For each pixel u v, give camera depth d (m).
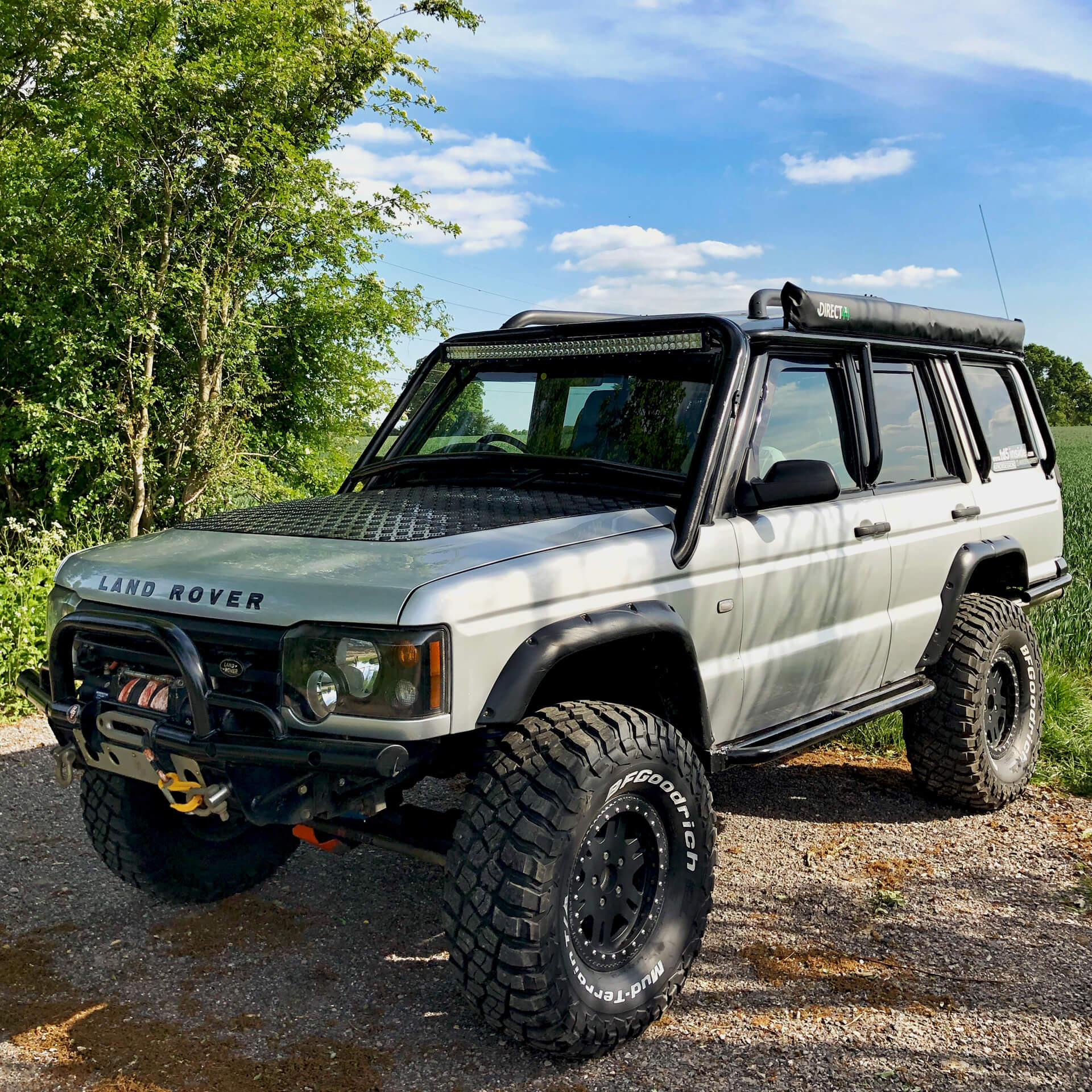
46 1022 3.00
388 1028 3.00
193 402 11.88
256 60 11.88
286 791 2.63
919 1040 2.93
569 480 3.68
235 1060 2.81
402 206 13.88
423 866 4.24
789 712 3.83
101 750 2.99
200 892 3.71
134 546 3.34
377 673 2.54
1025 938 3.58
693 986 3.24
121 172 10.94
